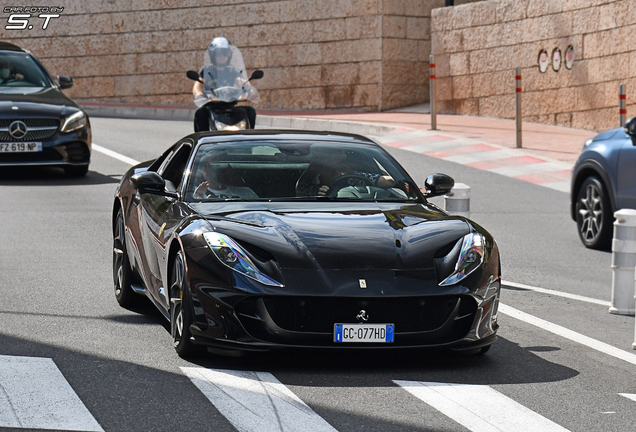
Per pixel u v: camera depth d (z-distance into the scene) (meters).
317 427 6.75
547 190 21.16
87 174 21.88
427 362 8.76
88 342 9.08
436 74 35.50
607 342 10.05
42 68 22.86
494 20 33.16
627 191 15.35
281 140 10.41
